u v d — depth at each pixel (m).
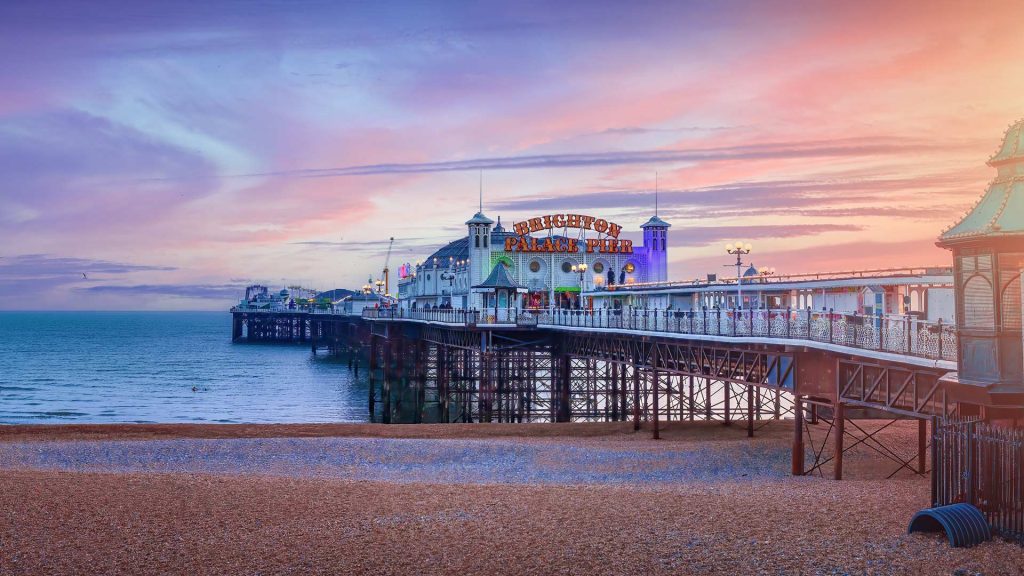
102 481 27.78
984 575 15.61
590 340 60.38
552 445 43.59
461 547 18.50
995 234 20.33
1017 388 20.56
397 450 42.31
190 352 199.00
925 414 27.52
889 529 19.11
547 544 18.56
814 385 34.50
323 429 51.62
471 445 43.56
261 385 114.25
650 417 68.19
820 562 16.61
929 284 38.81
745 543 18.17
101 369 145.50
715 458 39.56
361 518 21.80
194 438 47.22
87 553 18.34
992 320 21.02
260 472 37.31
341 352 181.25
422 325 90.00
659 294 63.72
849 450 41.31
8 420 78.88
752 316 38.41
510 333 68.12
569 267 86.75
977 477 19.00
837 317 36.41
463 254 104.31
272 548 18.66
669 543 18.38
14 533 20.00
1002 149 21.42
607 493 25.72
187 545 18.98
